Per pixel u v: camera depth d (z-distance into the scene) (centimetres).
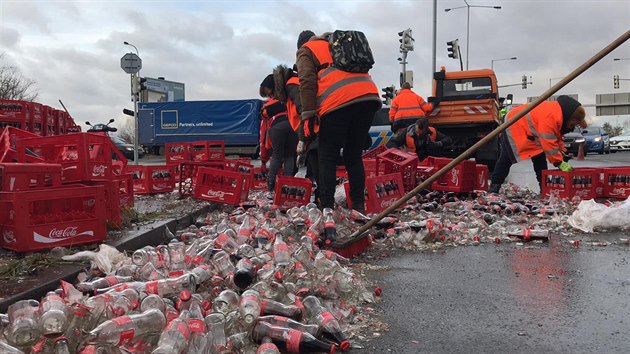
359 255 472
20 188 389
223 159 1003
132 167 849
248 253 354
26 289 300
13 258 372
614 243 508
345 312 298
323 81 494
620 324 288
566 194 759
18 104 1128
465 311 314
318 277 321
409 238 504
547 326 288
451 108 1388
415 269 418
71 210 404
